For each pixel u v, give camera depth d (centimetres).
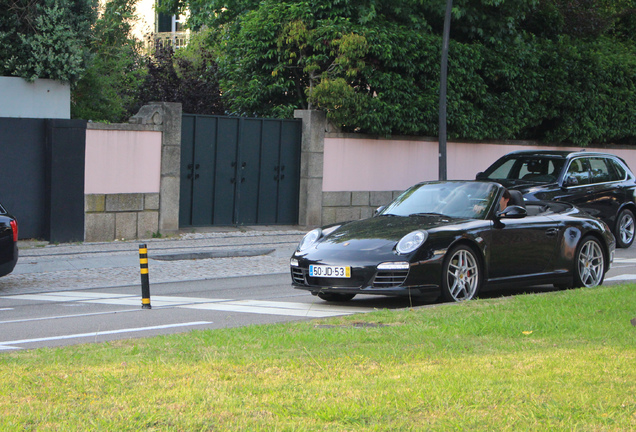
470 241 1354
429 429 571
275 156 2717
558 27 3581
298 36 2716
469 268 1356
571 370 745
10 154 2172
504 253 1405
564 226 1512
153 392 678
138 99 3869
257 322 1201
